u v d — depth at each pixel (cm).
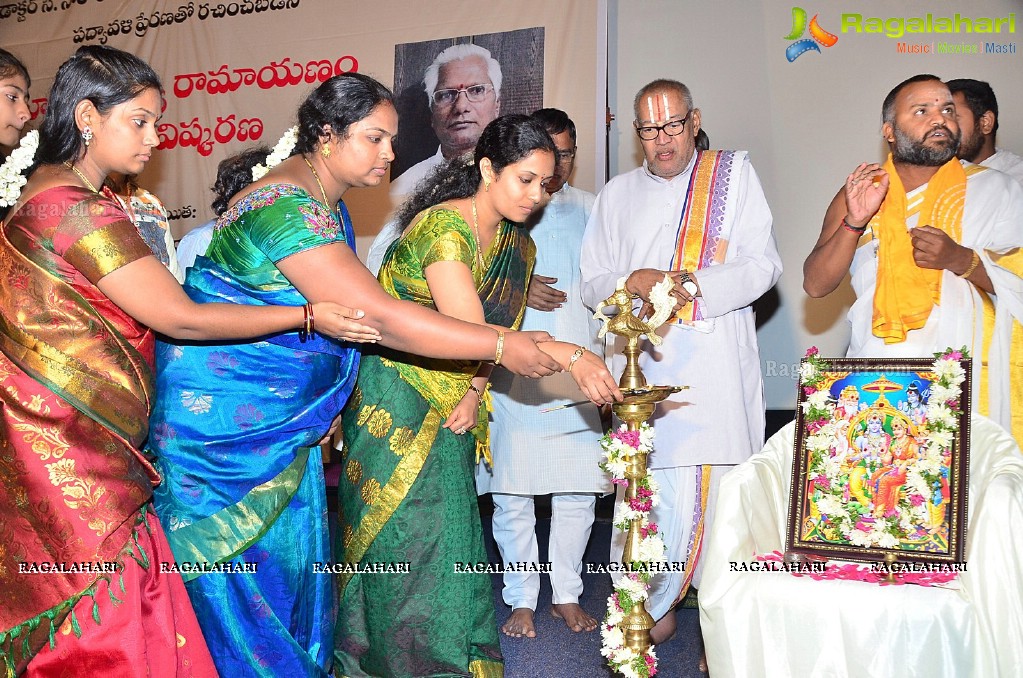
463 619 240
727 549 225
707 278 313
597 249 350
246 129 604
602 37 520
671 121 323
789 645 215
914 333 298
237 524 221
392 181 561
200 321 200
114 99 202
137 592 205
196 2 615
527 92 536
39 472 200
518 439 352
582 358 221
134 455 207
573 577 357
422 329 211
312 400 228
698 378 317
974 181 304
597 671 297
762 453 251
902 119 302
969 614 203
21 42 655
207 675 217
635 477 232
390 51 569
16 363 200
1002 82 466
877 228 307
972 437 239
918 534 224
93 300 202
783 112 500
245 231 215
